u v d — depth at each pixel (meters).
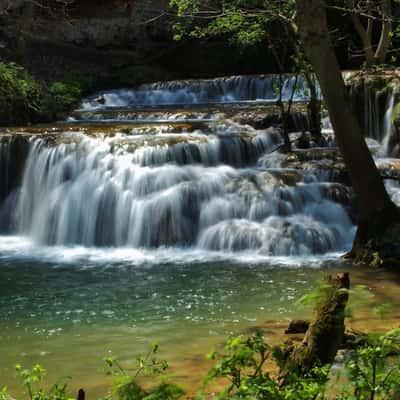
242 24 16.39
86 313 9.46
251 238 13.25
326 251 13.09
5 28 25.98
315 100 17.30
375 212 12.12
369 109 18.16
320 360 4.66
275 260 12.50
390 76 18.11
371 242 11.99
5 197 15.95
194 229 14.04
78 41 28.30
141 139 15.71
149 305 9.74
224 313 9.29
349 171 12.20
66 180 15.37
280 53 26.72
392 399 3.66
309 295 3.88
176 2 15.78
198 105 23.16
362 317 8.77
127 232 14.38
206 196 14.34
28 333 8.66
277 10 15.80
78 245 14.63
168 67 28.88
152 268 12.09
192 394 6.47
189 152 15.59
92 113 21.39
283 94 23.64
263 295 10.12
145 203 14.30
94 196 14.87
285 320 8.91
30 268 12.24
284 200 14.11
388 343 3.66
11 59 25.42
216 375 3.53
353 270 11.53
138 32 29.06
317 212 13.98
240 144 16.27
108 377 7.13
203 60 28.44
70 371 7.33
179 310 9.48
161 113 19.98
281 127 18.19
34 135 16.00
